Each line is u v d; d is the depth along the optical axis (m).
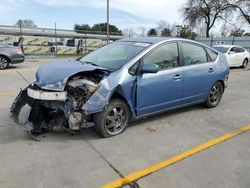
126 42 5.00
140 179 3.02
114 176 3.06
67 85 3.77
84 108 3.67
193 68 5.13
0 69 12.23
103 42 31.03
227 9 36.56
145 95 4.34
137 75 4.20
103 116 3.93
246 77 11.75
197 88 5.32
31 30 28.28
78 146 3.78
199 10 37.16
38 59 20.42
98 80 3.95
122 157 3.51
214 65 5.68
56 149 3.66
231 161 3.52
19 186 2.81
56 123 3.98
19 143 3.81
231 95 7.62
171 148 3.85
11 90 7.24
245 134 4.50
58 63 4.45
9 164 3.23
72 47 27.86
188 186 2.92
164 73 4.57
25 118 4.59
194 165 3.38
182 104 5.14
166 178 3.06
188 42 5.20
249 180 3.08
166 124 4.83
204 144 4.02
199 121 5.08
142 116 4.48
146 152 3.68
